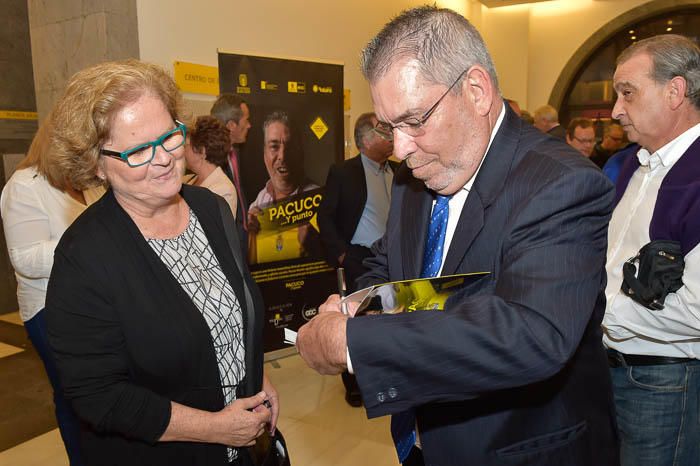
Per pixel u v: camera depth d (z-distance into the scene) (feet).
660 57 4.39
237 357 3.92
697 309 3.85
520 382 2.35
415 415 3.27
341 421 8.96
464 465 2.92
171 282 3.54
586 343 3.04
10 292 14.92
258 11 12.48
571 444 2.88
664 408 4.50
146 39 10.31
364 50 2.85
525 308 2.36
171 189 3.48
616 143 15.12
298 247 11.37
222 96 9.91
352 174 9.73
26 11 14.01
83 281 3.27
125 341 3.39
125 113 3.22
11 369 11.17
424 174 2.99
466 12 21.84
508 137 2.99
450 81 2.68
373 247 4.45
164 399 3.43
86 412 3.33
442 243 3.34
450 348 2.34
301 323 11.61
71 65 10.57
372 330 2.43
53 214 5.95
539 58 23.20
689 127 4.40
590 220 2.57
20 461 7.78
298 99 11.04
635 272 4.21
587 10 22.06
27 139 14.38
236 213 8.42
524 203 2.64
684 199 4.11
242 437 3.62
